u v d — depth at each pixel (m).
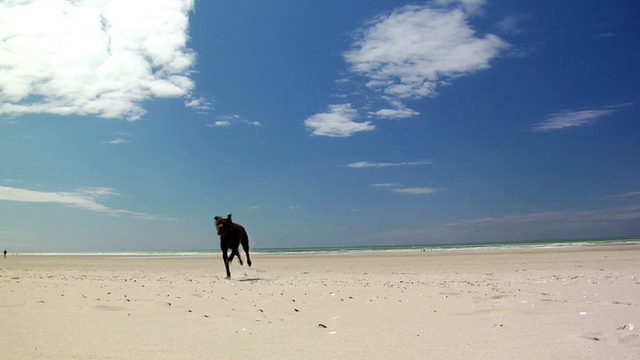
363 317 9.21
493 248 59.50
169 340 7.00
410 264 28.94
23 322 8.27
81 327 7.89
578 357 5.85
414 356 6.09
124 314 9.32
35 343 6.66
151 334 7.42
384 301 11.46
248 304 11.05
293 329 7.97
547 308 9.84
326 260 36.88
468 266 25.84
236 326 8.23
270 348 6.55
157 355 6.10
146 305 10.61
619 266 23.09
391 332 7.69
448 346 6.62
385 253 51.62
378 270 24.38
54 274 22.62
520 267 23.98
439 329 7.90
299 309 10.30
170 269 28.12
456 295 12.43
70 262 40.91
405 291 13.48
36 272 24.73
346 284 15.98
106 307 10.12
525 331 7.55
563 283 15.15
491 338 7.09
